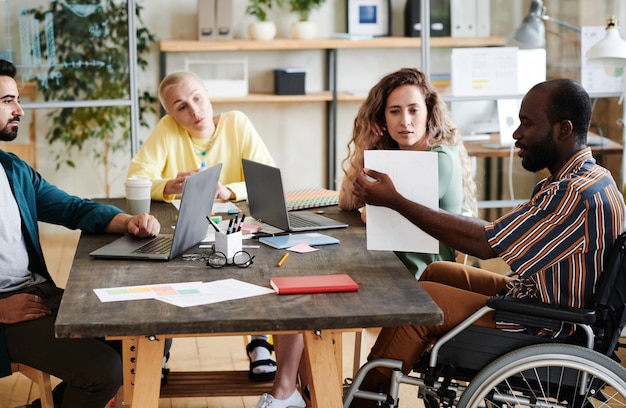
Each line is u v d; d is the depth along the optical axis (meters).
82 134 5.27
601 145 4.67
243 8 6.05
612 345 2.20
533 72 4.68
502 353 2.25
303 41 5.80
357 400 2.43
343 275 2.17
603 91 4.63
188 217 2.39
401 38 5.86
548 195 2.19
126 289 2.07
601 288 2.16
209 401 3.14
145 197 2.91
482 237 2.24
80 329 1.83
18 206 2.64
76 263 2.33
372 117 2.87
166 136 3.45
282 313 1.91
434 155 2.30
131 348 2.28
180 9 5.99
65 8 4.58
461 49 4.64
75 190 5.36
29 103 4.61
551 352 2.15
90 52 4.62
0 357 2.38
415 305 1.97
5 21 4.55
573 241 2.17
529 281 2.35
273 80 6.18
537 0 4.63
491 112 4.68
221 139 3.49
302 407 2.71
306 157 6.36
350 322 1.90
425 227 2.30
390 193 2.32
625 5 4.59
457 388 2.28
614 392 3.08
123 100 4.67
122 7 4.62
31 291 2.59
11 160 2.66
